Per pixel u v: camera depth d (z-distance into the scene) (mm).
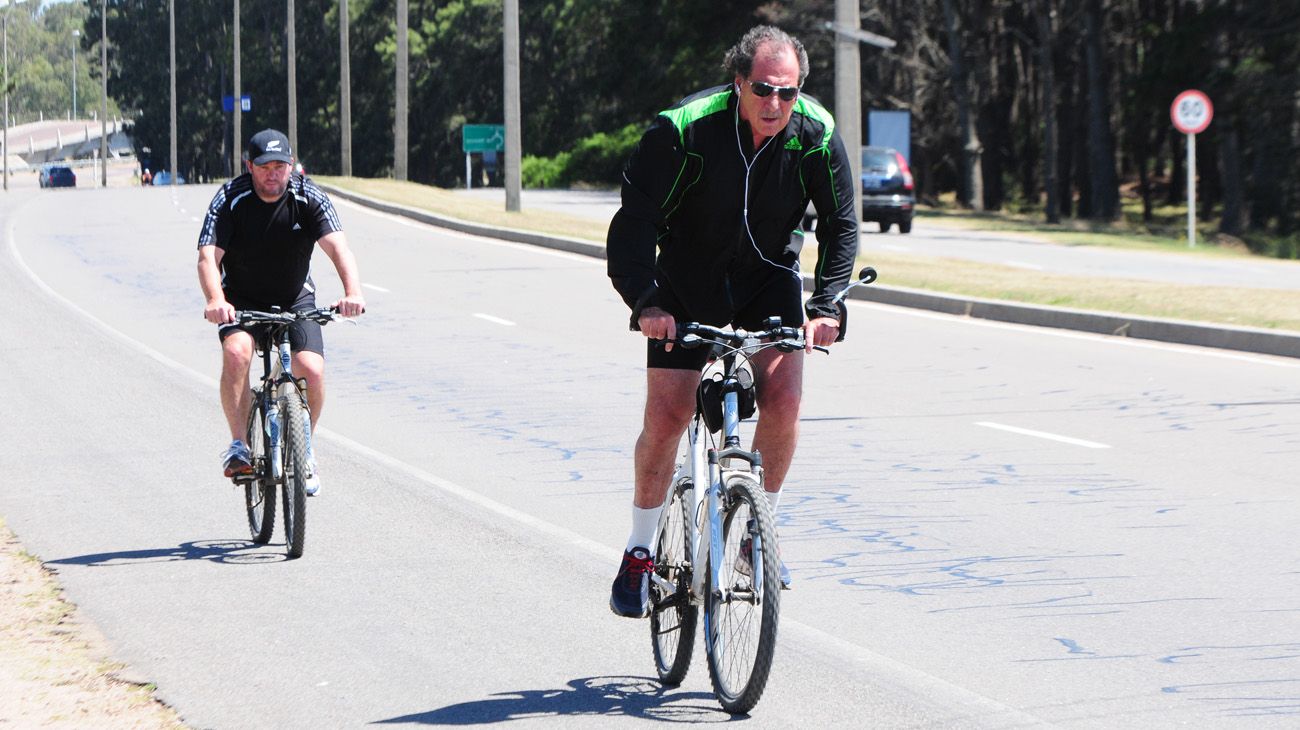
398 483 17656
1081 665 11047
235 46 151250
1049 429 20828
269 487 14648
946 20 104688
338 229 14586
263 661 11266
